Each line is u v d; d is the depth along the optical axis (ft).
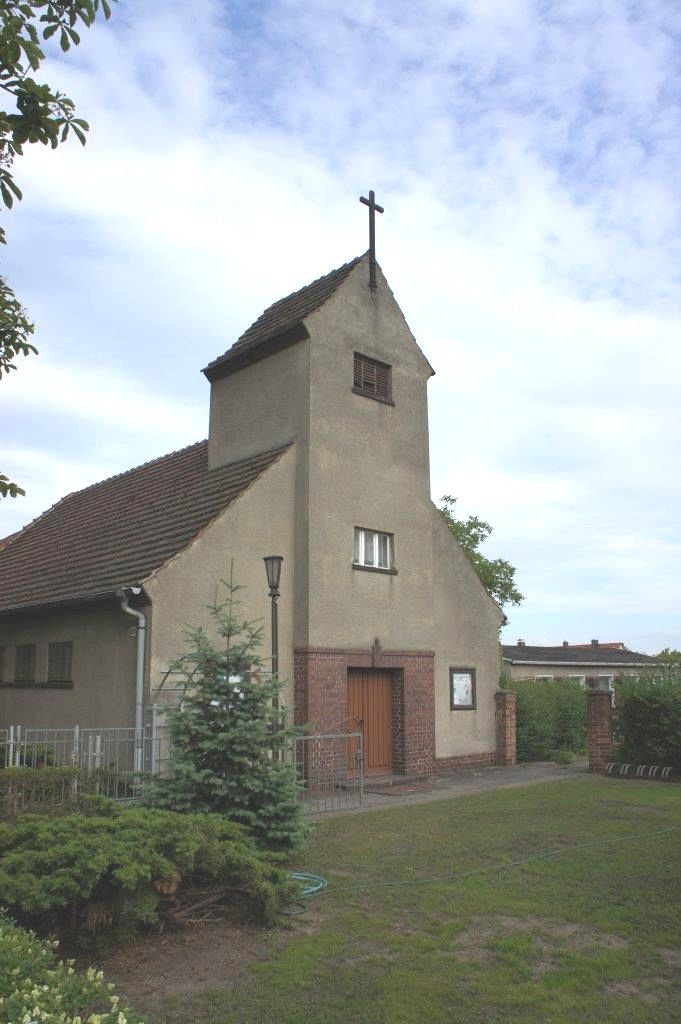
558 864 27.50
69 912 19.71
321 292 52.60
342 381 50.47
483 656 59.52
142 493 62.03
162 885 19.90
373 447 51.83
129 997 17.12
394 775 50.34
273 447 50.08
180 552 41.81
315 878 26.05
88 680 45.16
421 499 54.85
